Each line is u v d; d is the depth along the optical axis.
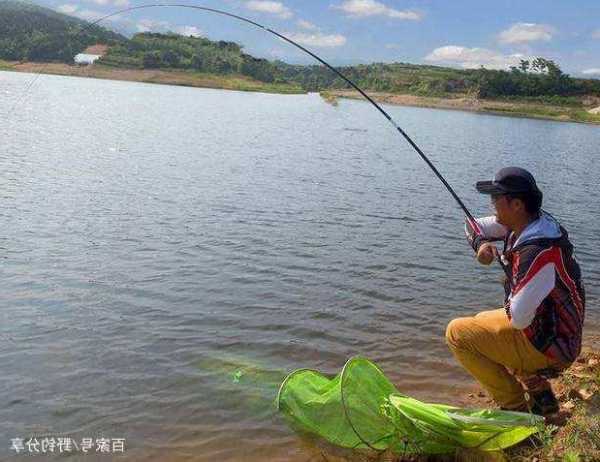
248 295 7.75
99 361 5.86
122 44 100.62
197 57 103.62
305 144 27.11
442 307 7.76
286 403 4.95
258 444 4.68
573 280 4.26
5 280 7.82
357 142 30.06
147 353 6.07
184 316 7.00
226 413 5.08
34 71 87.12
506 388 4.68
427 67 135.50
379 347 6.48
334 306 7.56
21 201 12.08
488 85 115.19
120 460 4.47
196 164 18.48
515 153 32.28
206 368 5.83
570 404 4.88
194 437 4.76
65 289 7.64
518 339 4.46
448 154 28.48
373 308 7.57
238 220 11.62
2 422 4.86
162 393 5.36
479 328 4.59
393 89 117.38
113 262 8.76
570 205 16.42
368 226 11.90
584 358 6.04
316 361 6.11
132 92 61.56
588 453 4.02
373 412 4.58
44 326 6.56
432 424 4.35
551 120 92.12
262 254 9.52
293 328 6.83
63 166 16.42
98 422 4.92
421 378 5.83
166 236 10.23
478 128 53.94
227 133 29.41
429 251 10.34
